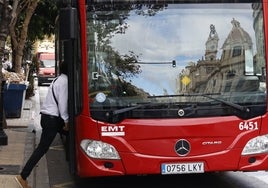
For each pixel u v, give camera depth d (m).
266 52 6.56
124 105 6.34
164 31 6.47
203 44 6.49
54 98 7.04
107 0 6.41
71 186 7.87
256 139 6.44
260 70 6.55
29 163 7.09
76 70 6.49
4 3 10.17
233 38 6.54
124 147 6.29
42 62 34.81
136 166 6.30
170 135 6.31
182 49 6.46
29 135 12.10
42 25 22.77
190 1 6.49
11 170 8.11
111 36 6.43
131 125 6.29
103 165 6.35
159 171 6.31
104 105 6.34
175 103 6.37
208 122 6.35
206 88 6.44
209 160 6.36
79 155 6.48
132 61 6.42
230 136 6.38
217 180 8.09
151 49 6.44
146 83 6.39
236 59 6.52
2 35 10.33
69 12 6.29
